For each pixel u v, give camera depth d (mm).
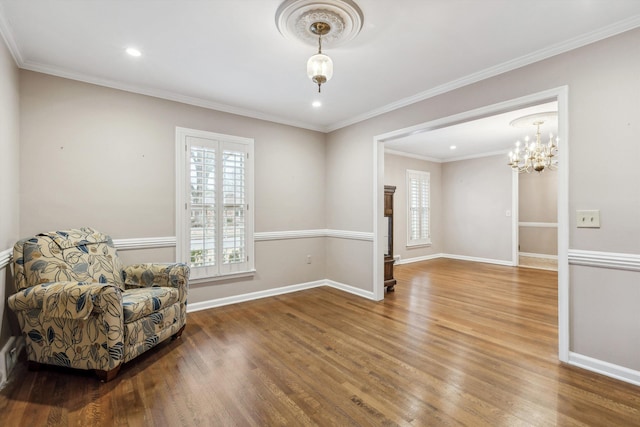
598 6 1909
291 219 4336
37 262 2191
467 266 6305
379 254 3938
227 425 1643
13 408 1775
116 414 1726
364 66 2713
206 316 3322
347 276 4352
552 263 6617
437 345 2607
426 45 2373
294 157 4375
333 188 4594
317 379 2086
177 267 2752
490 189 6691
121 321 2092
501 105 2693
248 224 3891
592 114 2197
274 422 1665
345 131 4371
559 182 2346
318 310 3527
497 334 2832
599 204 2170
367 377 2111
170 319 2576
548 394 1911
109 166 3012
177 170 3377
